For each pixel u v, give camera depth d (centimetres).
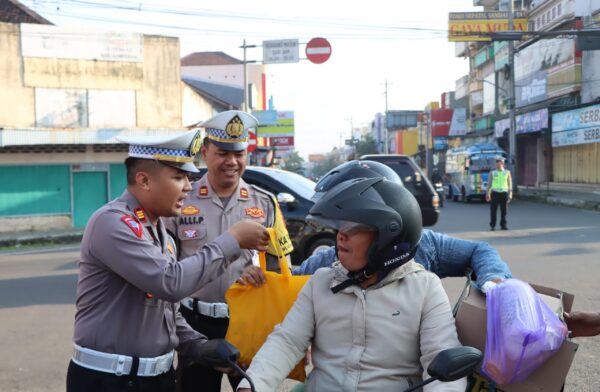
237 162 338
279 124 3706
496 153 2844
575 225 1484
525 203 2517
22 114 2123
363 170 267
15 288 902
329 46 2200
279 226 346
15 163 2078
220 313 322
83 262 244
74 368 244
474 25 3941
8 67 2097
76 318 249
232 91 4153
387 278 221
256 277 271
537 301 209
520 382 212
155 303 248
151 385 246
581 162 2844
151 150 245
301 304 235
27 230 2094
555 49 3052
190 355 279
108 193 2211
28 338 610
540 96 3272
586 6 2884
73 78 2194
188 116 2639
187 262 239
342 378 218
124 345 241
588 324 247
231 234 253
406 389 214
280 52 2342
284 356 227
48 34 2150
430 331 215
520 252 1051
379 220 211
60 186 2147
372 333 218
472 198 2934
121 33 2261
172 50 2352
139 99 2303
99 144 2186
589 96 2769
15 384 482
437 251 284
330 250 299
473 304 222
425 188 1168
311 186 882
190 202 341
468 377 222
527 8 4009
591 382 441
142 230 239
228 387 473
